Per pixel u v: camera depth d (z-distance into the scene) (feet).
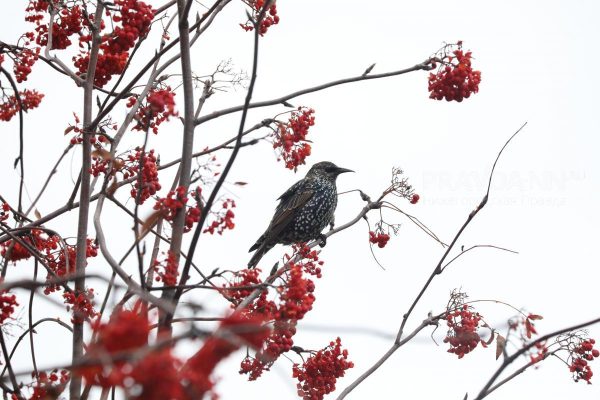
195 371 16.98
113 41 38.45
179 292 29.07
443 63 38.14
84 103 37.96
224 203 31.40
